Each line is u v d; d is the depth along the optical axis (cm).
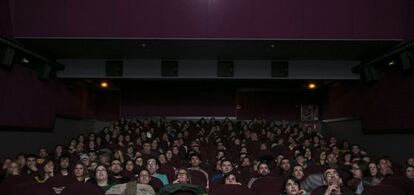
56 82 1388
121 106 1878
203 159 1179
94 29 1135
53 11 1131
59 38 1138
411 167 741
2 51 971
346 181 684
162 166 852
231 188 578
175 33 1145
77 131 1605
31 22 1126
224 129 1627
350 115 1489
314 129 1717
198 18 1145
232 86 1886
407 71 1055
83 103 1673
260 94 1895
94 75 1408
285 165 835
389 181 652
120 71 1405
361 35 1137
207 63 1411
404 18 1123
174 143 1255
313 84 1730
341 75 1401
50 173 777
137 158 868
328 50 1262
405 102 1075
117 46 1235
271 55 1338
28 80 1161
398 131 1117
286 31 1142
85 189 538
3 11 1074
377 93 1252
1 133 1006
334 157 936
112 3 1140
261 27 1144
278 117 1894
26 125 1138
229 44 1204
